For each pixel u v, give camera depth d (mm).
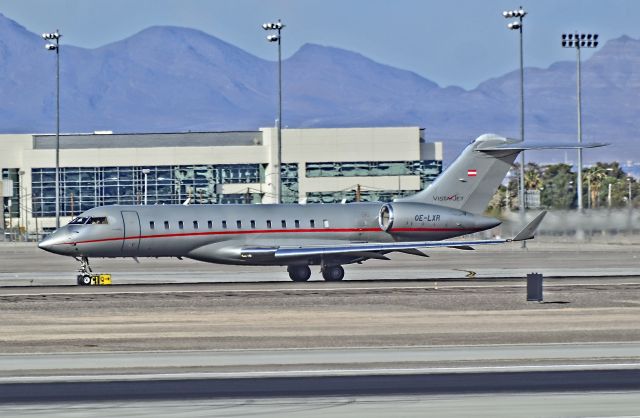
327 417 90812
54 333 140125
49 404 96438
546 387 102438
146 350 126312
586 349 124812
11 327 146000
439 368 112938
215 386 104188
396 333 138875
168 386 104375
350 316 155625
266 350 125688
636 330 140500
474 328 143125
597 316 155000
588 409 93000
